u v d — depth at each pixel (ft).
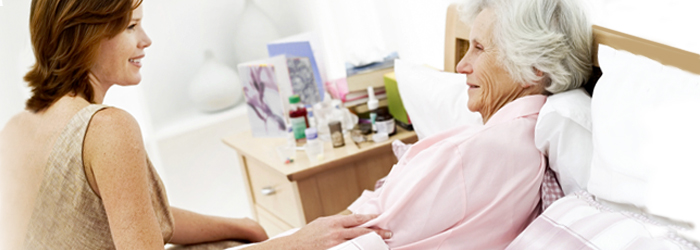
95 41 3.43
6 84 7.29
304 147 5.83
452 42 5.41
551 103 3.57
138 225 3.24
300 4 9.30
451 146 3.73
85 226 3.53
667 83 2.98
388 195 3.95
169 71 9.21
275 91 6.33
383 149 5.79
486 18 3.91
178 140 8.79
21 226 3.65
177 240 4.80
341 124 6.04
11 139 3.67
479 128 3.95
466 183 3.67
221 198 9.38
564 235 3.16
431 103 5.07
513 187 3.67
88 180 3.39
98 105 3.41
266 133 6.69
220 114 9.20
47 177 3.44
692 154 2.78
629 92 3.12
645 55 3.36
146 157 3.85
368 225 3.80
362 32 7.89
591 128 3.43
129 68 3.75
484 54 3.98
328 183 5.70
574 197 3.44
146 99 9.06
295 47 6.84
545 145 3.67
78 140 3.33
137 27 3.79
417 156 3.97
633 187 3.04
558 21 3.70
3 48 7.20
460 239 3.67
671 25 3.56
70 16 3.35
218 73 9.00
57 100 3.53
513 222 3.72
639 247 2.82
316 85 6.73
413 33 6.84
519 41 3.69
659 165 2.88
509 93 4.00
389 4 7.14
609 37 3.59
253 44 9.14
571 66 3.73
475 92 4.17
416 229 3.72
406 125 6.00
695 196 2.77
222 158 9.23
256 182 6.62
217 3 9.36
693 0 3.41
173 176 8.89
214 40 9.46
